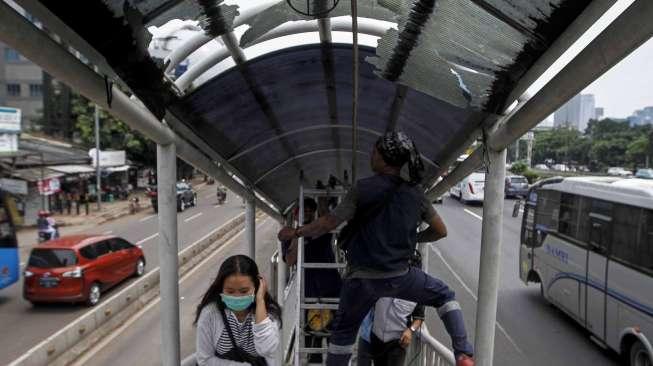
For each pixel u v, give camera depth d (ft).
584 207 34.60
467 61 7.01
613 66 5.23
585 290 33.88
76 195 108.06
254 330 9.02
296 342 13.16
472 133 9.71
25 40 5.29
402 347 13.65
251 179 18.86
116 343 35.29
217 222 97.91
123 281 50.67
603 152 229.66
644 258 27.55
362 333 14.06
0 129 82.99
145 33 6.57
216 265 59.47
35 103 145.07
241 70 9.83
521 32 6.09
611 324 30.68
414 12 6.32
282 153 17.95
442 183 12.78
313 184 23.81
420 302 8.60
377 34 9.40
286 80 10.74
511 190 131.44
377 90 10.87
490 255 9.19
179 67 11.86
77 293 41.39
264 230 80.48
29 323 38.17
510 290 46.83
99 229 89.92
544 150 268.82
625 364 29.81
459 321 8.49
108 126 134.31
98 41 6.21
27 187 88.07
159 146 10.06
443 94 7.98
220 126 12.10
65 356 31.55
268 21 8.00
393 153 8.30
